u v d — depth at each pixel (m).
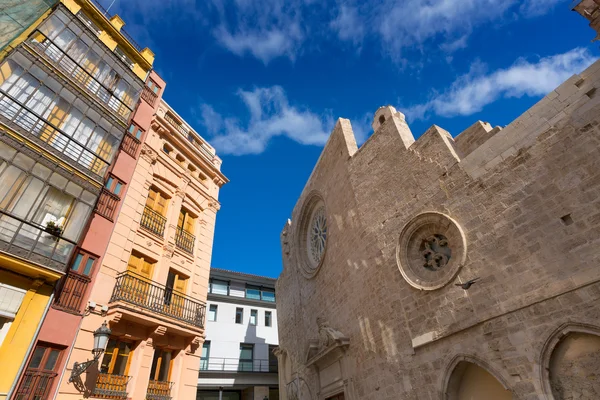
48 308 10.34
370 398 13.70
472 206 11.27
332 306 18.86
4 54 11.52
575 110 9.44
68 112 12.96
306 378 21.05
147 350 12.57
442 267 11.84
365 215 16.30
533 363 8.46
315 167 24.48
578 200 8.76
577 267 8.31
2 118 10.55
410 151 14.59
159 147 17.67
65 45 14.00
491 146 11.34
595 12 9.23
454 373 10.35
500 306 9.54
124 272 13.02
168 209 16.80
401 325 12.71
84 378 10.56
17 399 8.98
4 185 10.04
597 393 7.48
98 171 13.17
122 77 16.45
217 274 35.44
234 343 32.06
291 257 27.30
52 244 10.68
